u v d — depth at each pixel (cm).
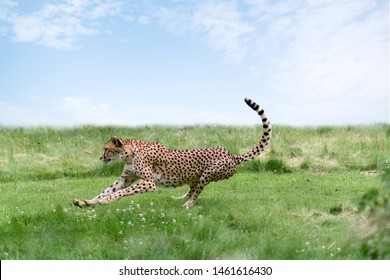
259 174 1277
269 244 664
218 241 688
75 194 1062
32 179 1309
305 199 970
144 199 982
